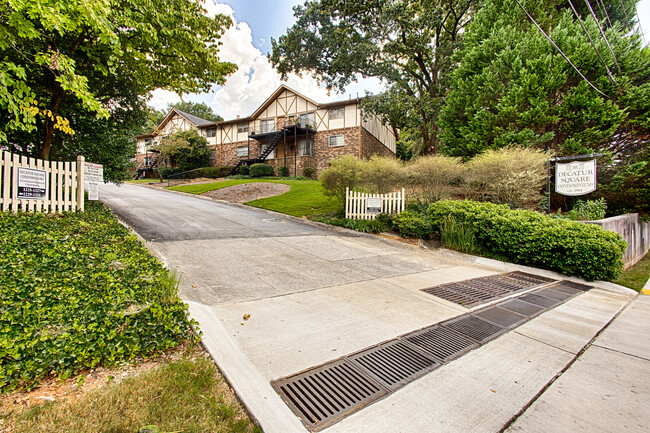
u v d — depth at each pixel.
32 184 5.93
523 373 2.59
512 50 9.78
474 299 4.48
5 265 3.37
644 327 3.70
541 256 6.41
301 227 9.72
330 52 16.50
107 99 8.85
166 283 3.36
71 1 4.25
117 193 16.36
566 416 2.06
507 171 8.51
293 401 2.09
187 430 1.72
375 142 26.83
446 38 16.06
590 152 8.14
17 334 2.22
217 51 9.54
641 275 6.63
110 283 3.27
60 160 8.41
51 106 7.30
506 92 9.57
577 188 7.70
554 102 9.30
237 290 4.11
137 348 2.38
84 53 7.68
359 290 4.52
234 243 6.86
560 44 8.78
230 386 2.17
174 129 31.47
